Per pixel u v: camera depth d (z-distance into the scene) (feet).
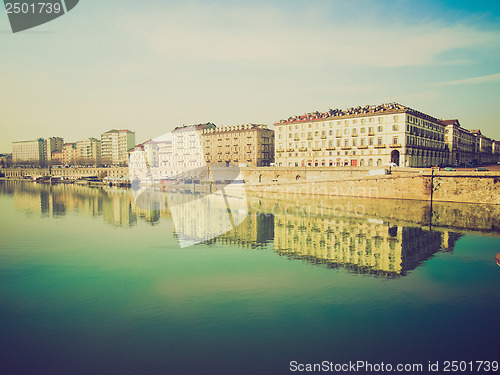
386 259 93.76
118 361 45.42
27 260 92.02
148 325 55.36
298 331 53.47
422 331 53.57
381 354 47.16
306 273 81.61
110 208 205.05
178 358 46.14
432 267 86.84
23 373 42.78
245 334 52.54
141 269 84.07
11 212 189.47
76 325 55.47
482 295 68.13
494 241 113.91
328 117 324.60
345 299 66.18
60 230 134.82
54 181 515.09
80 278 77.87
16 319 57.36
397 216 162.40
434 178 198.70
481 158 547.49
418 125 304.30
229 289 71.00
